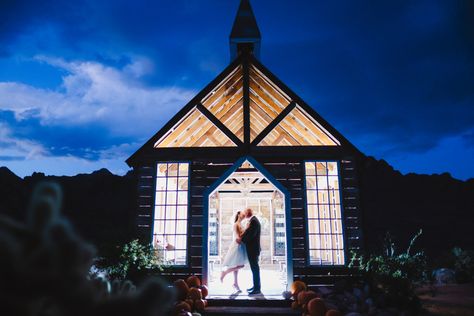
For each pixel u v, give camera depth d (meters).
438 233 24.47
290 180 8.11
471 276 10.65
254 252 7.45
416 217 26.89
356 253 7.62
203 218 7.88
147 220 7.93
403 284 6.84
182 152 8.29
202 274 7.51
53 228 1.28
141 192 8.08
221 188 12.35
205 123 8.95
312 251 8.44
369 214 27.28
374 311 6.20
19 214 21.55
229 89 9.09
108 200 27.12
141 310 1.23
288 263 7.57
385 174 32.03
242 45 9.98
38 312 1.24
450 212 27.55
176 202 8.04
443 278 10.62
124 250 6.81
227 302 6.89
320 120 8.28
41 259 1.17
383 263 7.26
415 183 31.05
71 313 1.19
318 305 6.12
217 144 9.32
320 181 8.94
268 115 9.38
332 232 7.91
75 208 25.61
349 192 8.02
